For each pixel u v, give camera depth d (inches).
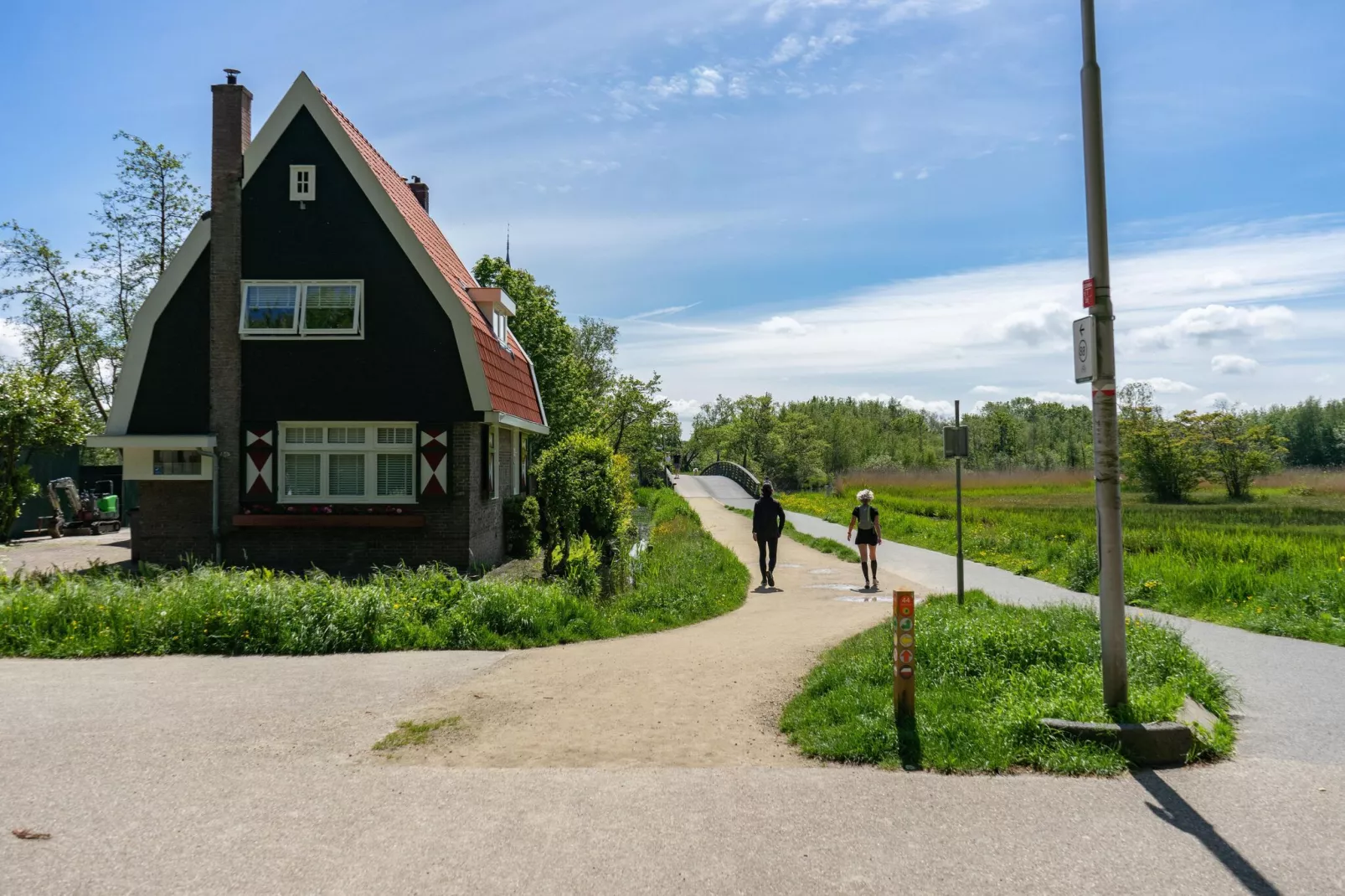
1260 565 571.5
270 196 668.7
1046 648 301.7
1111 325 242.4
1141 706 234.7
